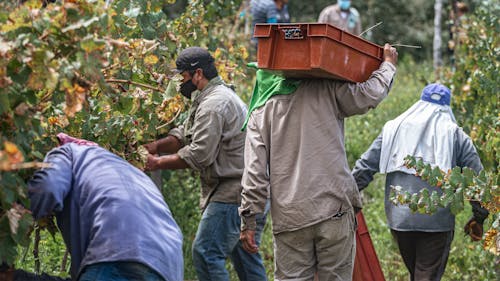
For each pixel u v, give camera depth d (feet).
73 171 18.79
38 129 18.31
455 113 40.01
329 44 23.68
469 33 40.88
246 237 25.20
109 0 25.12
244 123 26.45
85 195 18.49
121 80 23.09
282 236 24.97
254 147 25.03
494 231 24.73
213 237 28.30
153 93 25.11
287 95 24.89
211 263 28.35
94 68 17.74
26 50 17.16
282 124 24.79
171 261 18.44
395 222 29.78
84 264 17.99
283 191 24.73
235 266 30.12
